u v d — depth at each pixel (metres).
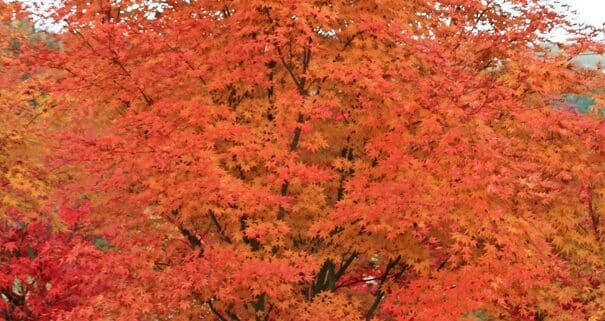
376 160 10.94
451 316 8.80
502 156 9.77
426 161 9.89
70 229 15.36
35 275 14.14
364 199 9.97
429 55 10.07
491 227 9.34
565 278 11.84
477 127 10.07
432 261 10.41
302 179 9.94
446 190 9.48
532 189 10.70
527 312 11.15
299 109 9.71
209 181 9.14
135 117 9.89
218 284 9.73
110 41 9.70
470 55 11.47
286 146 10.34
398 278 11.59
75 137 10.67
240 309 11.05
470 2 13.09
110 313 9.62
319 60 10.29
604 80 12.08
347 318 10.18
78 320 9.38
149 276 9.66
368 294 13.30
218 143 10.65
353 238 10.59
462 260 10.25
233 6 11.01
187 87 10.75
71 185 12.91
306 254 10.35
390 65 10.45
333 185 10.93
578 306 11.54
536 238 9.57
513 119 11.62
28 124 14.83
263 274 9.08
